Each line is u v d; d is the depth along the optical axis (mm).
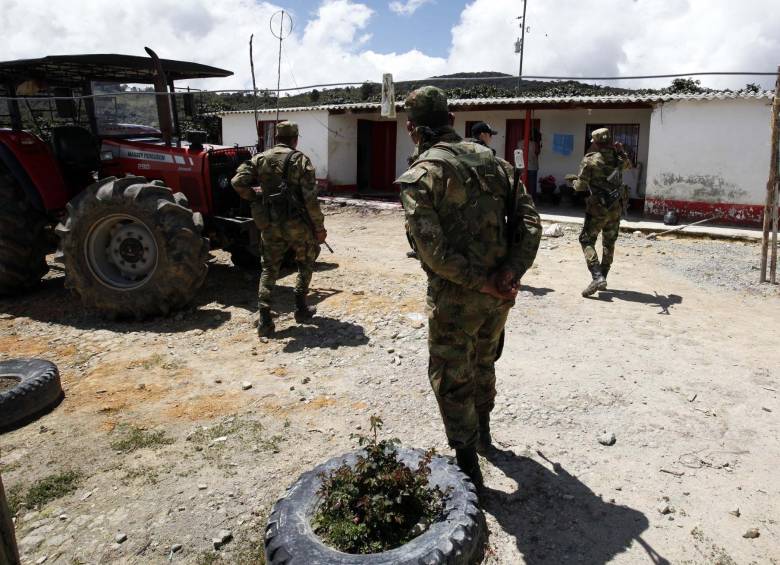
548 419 3607
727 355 4672
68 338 5242
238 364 4574
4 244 6109
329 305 5945
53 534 2684
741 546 2504
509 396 3912
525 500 2828
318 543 2273
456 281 2486
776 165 6738
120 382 4285
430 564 2127
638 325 5430
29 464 3260
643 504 2795
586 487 2928
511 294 2596
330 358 4625
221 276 7152
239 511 2801
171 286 5512
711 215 11758
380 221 12625
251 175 4984
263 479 3047
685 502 2805
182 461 3240
